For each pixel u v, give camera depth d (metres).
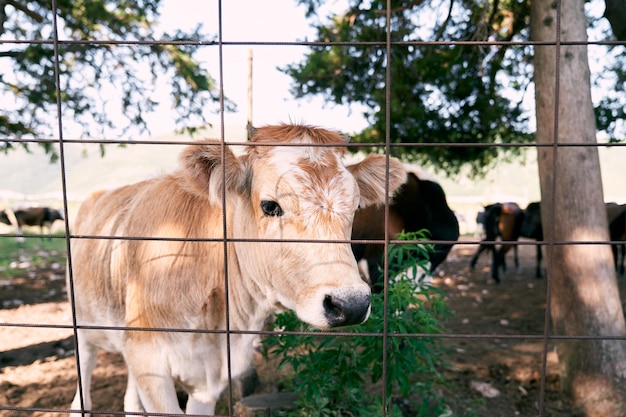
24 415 3.55
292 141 2.19
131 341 2.52
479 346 5.11
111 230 2.89
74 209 21.91
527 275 9.13
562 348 3.97
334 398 2.93
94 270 2.94
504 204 9.01
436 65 6.70
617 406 3.66
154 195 2.72
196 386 2.55
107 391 3.98
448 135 7.56
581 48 3.80
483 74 6.61
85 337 3.19
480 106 7.14
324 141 2.21
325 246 1.95
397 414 2.62
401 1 6.25
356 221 4.95
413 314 2.75
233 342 2.54
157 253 2.47
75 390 3.99
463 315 6.34
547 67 3.87
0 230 17.39
